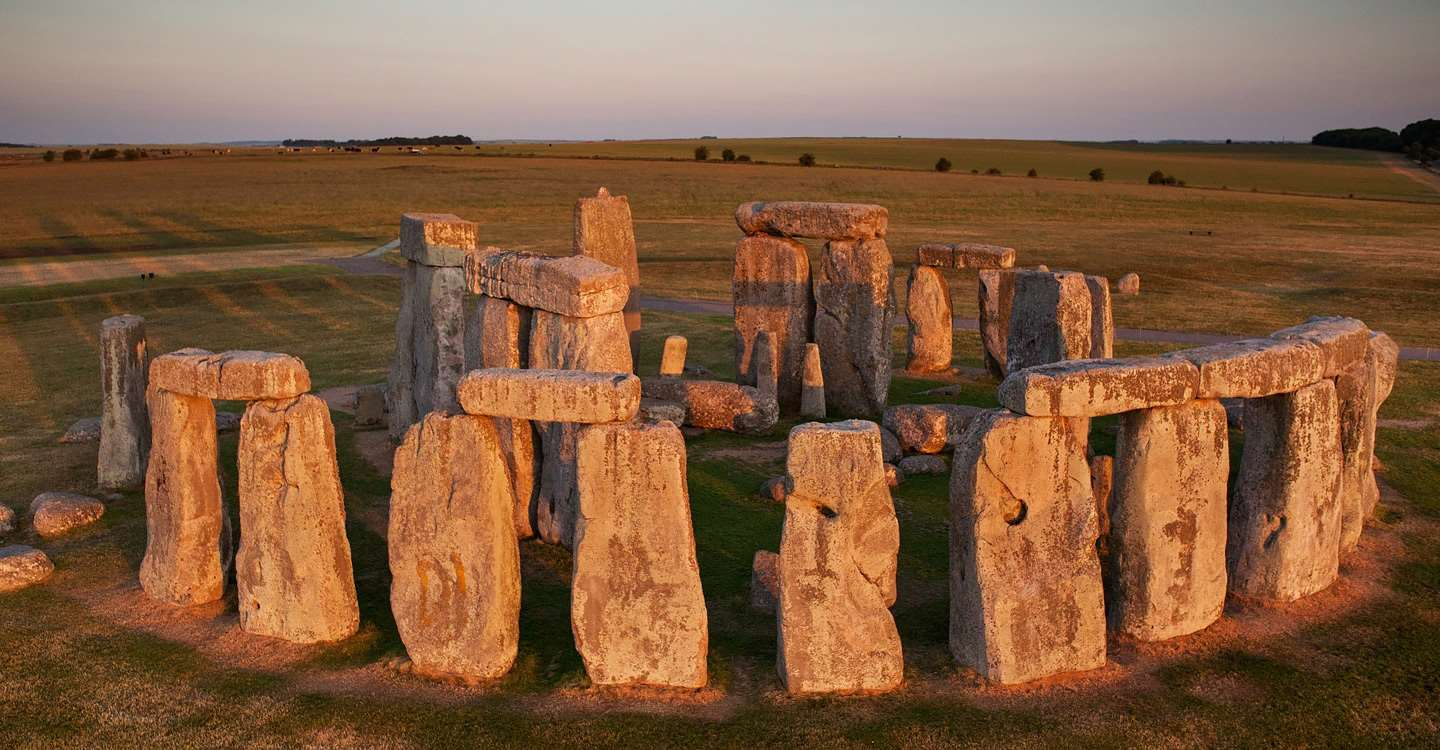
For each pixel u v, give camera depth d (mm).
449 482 9609
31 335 29703
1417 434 17109
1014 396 9234
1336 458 11016
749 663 9891
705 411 18188
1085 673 9531
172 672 9859
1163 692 9242
